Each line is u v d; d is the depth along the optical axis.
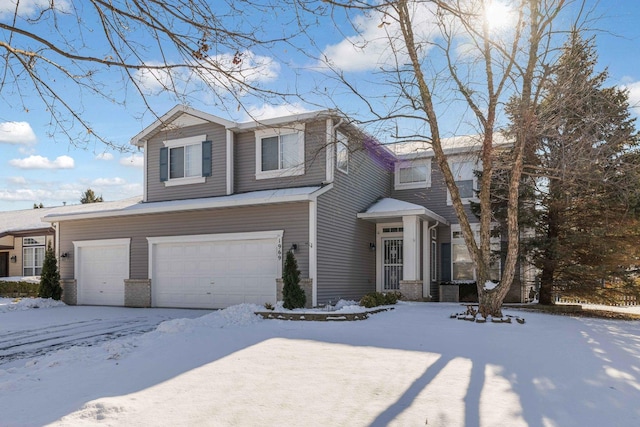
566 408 4.88
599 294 15.59
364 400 5.13
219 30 4.70
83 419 4.48
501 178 14.84
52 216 18.31
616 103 14.00
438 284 19.02
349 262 16.39
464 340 8.61
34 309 16.48
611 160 13.65
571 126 12.94
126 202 22.84
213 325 10.50
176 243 16.31
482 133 12.09
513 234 11.14
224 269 15.45
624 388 5.63
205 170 16.84
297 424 4.41
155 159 18.03
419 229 17.38
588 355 7.43
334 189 15.45
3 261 24.62
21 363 7.57
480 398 5.19
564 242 15.22
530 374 6.21
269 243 14.78
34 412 4.73
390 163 20.55
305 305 13.71
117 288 17.41
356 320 11.39
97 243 17.81
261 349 7.86
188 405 4.95
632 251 15.22
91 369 6.59
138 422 4.44
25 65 4.84
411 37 10.58
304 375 6.17
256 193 15.41
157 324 12.10
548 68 10.70
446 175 11.75
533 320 11.49
